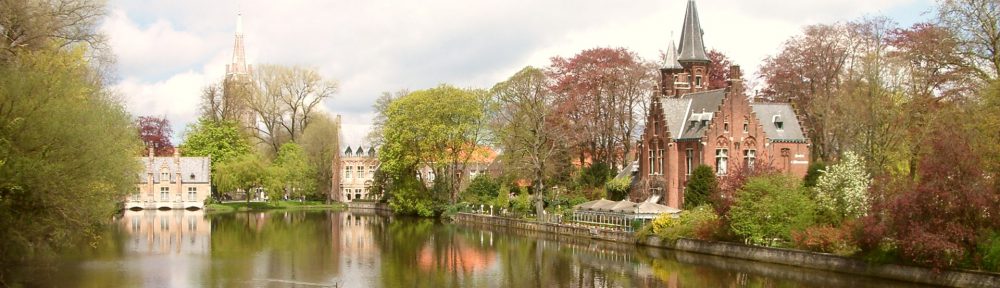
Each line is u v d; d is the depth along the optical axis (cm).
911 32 6588
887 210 4309
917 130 5581
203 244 6550
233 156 12962
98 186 4297
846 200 5038
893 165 5925
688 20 8869
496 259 5641
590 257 5697
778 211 5219
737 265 5091
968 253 4006
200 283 4459
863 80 6656
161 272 4834
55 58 4166
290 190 13238
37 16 4116
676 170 7556
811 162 7694
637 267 5138
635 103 9231
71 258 5412
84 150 3894
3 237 3959
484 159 10894
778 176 5466
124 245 6366
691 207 6725
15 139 3678
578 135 9000
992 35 5222
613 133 9150
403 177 10394
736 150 7312
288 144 12781
